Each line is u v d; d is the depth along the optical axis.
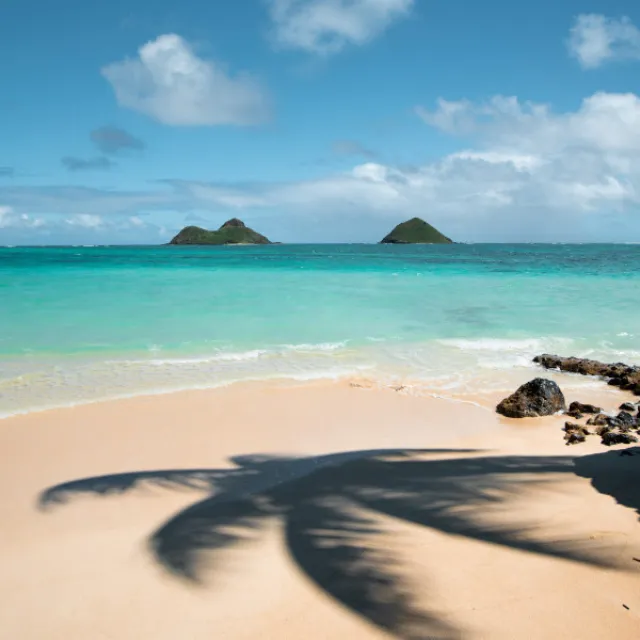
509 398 9.07
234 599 3.78
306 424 8.07
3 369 10.81
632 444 7.17
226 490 5.63
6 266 35.38
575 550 4.25
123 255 61.09
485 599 3.68
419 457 6.68
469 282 29.02
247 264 43.59
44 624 3.56
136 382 10.18
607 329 16.47
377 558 4.22
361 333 15.25
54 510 5.16
